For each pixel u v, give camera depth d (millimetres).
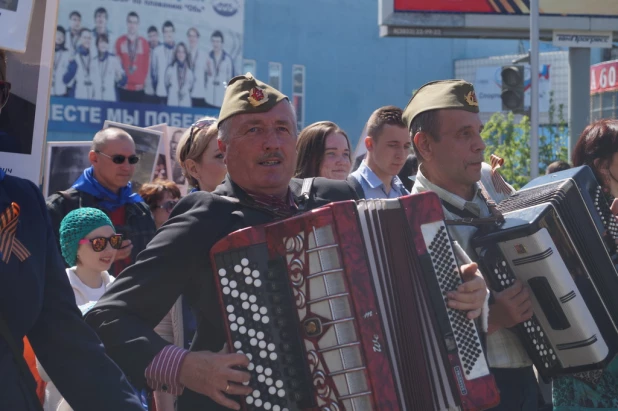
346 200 3520
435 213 3387
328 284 3102
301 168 6062
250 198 3410
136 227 6562
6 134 3789
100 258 5137
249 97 3389
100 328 3186
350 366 3090
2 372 2695
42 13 3820
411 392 3225
